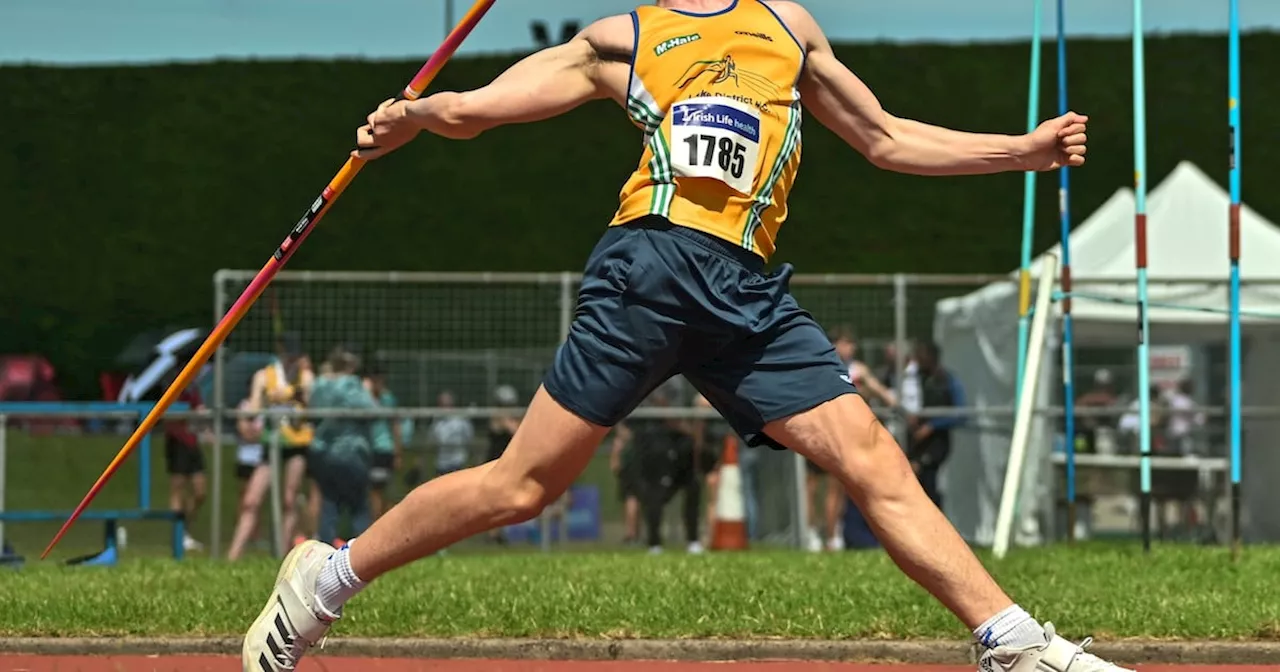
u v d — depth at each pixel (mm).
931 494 39906
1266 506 42625
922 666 16922
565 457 11898
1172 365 44344
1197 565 24891
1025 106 73125
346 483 38594
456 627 18219
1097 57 72375
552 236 73062
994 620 11672
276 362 39875
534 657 17531
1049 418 41281
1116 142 71000
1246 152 70938
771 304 11805
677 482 40625
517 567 26016
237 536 39062
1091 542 33969
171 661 17156
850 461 11750
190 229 75062
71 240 74938
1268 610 18828
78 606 19734
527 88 11930
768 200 11766
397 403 41594
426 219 73562
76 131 76062
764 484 42094
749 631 17812
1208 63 71562
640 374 11664
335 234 73750
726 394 11977
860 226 70625
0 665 16922
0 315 74062
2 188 75375
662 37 11750
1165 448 42938
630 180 11805
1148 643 17219
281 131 76125
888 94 73875
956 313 44375
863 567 25281
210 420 39344
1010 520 28203
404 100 12391
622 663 17203
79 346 73875
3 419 36656
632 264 11531
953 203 70625
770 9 12117
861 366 40500
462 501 12195
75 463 43781
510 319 42312
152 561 31203
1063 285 29797
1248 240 43688
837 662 17234
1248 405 43594
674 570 24969
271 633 12859
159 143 76062
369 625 18312
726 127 11531
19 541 42438
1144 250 27266
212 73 76875
